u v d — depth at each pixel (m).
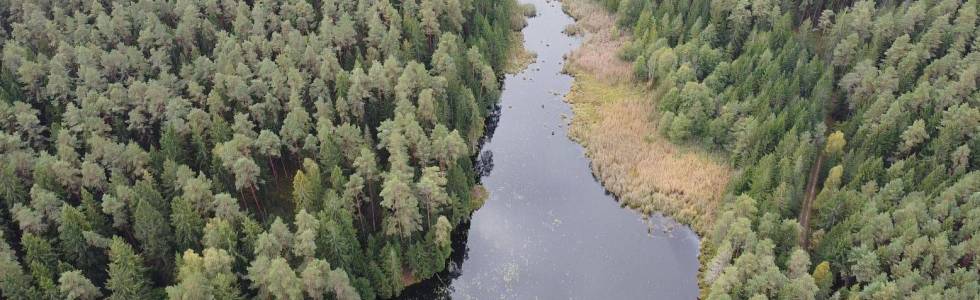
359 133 88.69
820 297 69.62
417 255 78.31
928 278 68.06
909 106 94.06
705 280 77.56
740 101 104.62
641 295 79.62
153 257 73.06
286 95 98.56
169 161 79.12
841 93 104.81
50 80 96.19
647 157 100.62
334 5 122.38
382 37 116.06
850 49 108.06
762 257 70.12
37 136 89.50
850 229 75.00
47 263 69.44
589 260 84.50
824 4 129.25
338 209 74.88
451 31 126.88
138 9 118.44
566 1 155.62
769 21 122.12
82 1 121.81
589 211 92.81
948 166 85.12
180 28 113.25
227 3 122.38
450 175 85.62
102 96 92.94
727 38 123.12
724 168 96.50
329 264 70.62
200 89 96.19
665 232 88.38
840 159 90.19
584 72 126.62
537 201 94.88
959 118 86.38
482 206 93.81
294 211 84.25
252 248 71.81
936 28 106.44
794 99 98.94
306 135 91.00
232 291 67.56
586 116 113.12
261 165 86.69
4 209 77.25
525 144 107.75
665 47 116.75
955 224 75.12
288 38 113.31
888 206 78.31
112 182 78.62
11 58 103.12
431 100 96.25
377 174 84.06
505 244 87.06
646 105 112.69
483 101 111.75
